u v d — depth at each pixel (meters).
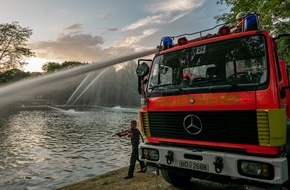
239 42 4.23
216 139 3.99
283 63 4.53
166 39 5.46
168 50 5.16
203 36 4.99
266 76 3.68
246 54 4.06
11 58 56.50
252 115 3.63
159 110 4.74
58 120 43.97
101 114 59.38
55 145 20.56
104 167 12.99
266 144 3.50
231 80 4.04
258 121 3.57
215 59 4.40
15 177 11.44
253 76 3.81
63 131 29.84
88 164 13.79
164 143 4.70
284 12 8.01
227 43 4.36
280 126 3.46
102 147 19.41
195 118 4.21
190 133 4.27
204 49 4.62
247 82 3.82
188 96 4.30
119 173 8.48
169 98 4.58
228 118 3.85
